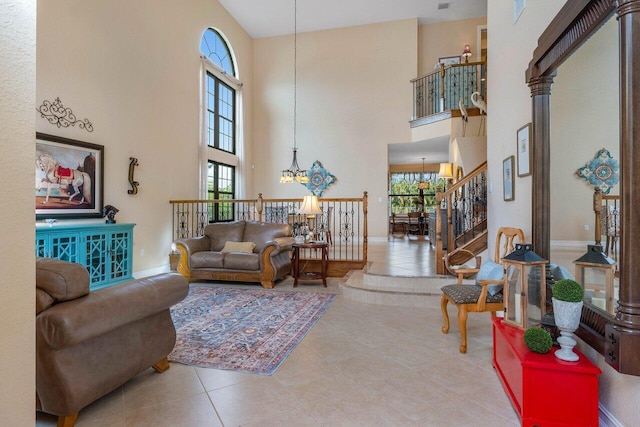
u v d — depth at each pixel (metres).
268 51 8.97
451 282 4.14
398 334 3.04
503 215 3.66
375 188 8.26
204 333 3.06
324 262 4.95
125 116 4.98
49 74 3.90
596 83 1.93
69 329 1.58
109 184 4.71
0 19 0.65
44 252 3.57
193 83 6.60
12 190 0.67
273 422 1.78
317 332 3.09
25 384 0.69
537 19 2.72
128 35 5.05
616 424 1.64
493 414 1.84
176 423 1.78
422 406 1.92
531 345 1.79
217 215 7.64
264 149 8.95
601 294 1.83
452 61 8.18
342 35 8.51
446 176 6.91
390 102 8.19
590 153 1.97
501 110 3.71
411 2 7.52
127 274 4.66
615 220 1.77
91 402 1.80
